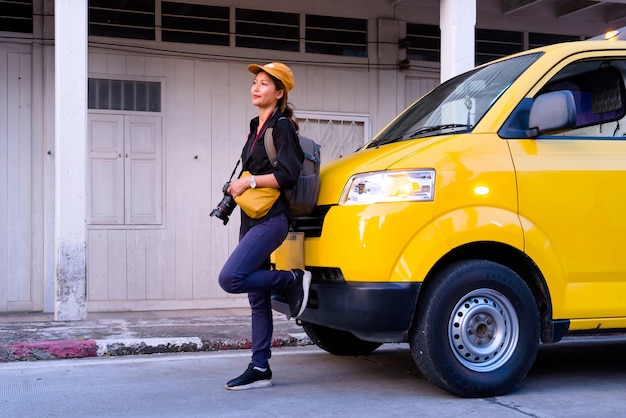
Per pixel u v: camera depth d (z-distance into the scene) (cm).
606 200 467
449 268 439
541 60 488
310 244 468
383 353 611
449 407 428
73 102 706
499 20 1089
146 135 949
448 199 437
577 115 484
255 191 446
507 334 450
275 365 558
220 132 977
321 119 1016
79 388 476
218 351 624
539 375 528
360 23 1036
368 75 1036
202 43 970
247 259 446
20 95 908
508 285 445
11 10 906
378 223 430
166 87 956
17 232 907
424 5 1053
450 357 436
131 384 488
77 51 708
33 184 911
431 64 1063
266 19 996
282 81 462
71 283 709
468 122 474
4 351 567
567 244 459
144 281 946
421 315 436
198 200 968
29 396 454
